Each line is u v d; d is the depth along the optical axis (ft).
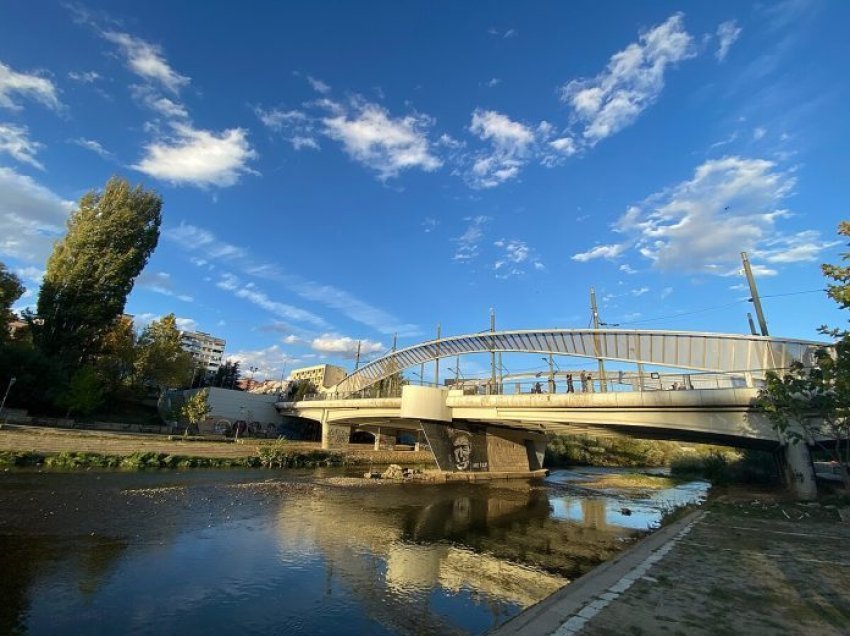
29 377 156.25
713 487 146.51
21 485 93.61
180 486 110.83
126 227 192.44
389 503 111.04
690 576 36.73
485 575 60.80
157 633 39.27
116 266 184.44
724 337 108.17
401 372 241.96
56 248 190.19
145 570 53.36
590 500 131.95
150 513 80.48
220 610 44.70
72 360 179.63
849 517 65.16
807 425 83.30
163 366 222.89
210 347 573.33
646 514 109.19
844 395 70.74
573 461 299.99
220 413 256.11
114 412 206.49
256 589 50.72
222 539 68.74
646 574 37.40
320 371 429.79
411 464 236.63
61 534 63.72
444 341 191.72
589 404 122.93
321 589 52.08
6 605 41.60
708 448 305.53
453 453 167.53
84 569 51.83
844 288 65.31
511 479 182.60
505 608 49.67
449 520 96.02
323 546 69.41
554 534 86.69
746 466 157.28
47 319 176.04
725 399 98.99
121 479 113.19
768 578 35.94
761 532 57.16
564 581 59.31
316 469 180.75
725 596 31.19
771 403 84.94
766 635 24.25
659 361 120.67
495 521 97.71
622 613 27.63
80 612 41.75
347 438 248.52
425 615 46.83
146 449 148.66
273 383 472.44
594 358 137.69
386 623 44.34
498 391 157.89
